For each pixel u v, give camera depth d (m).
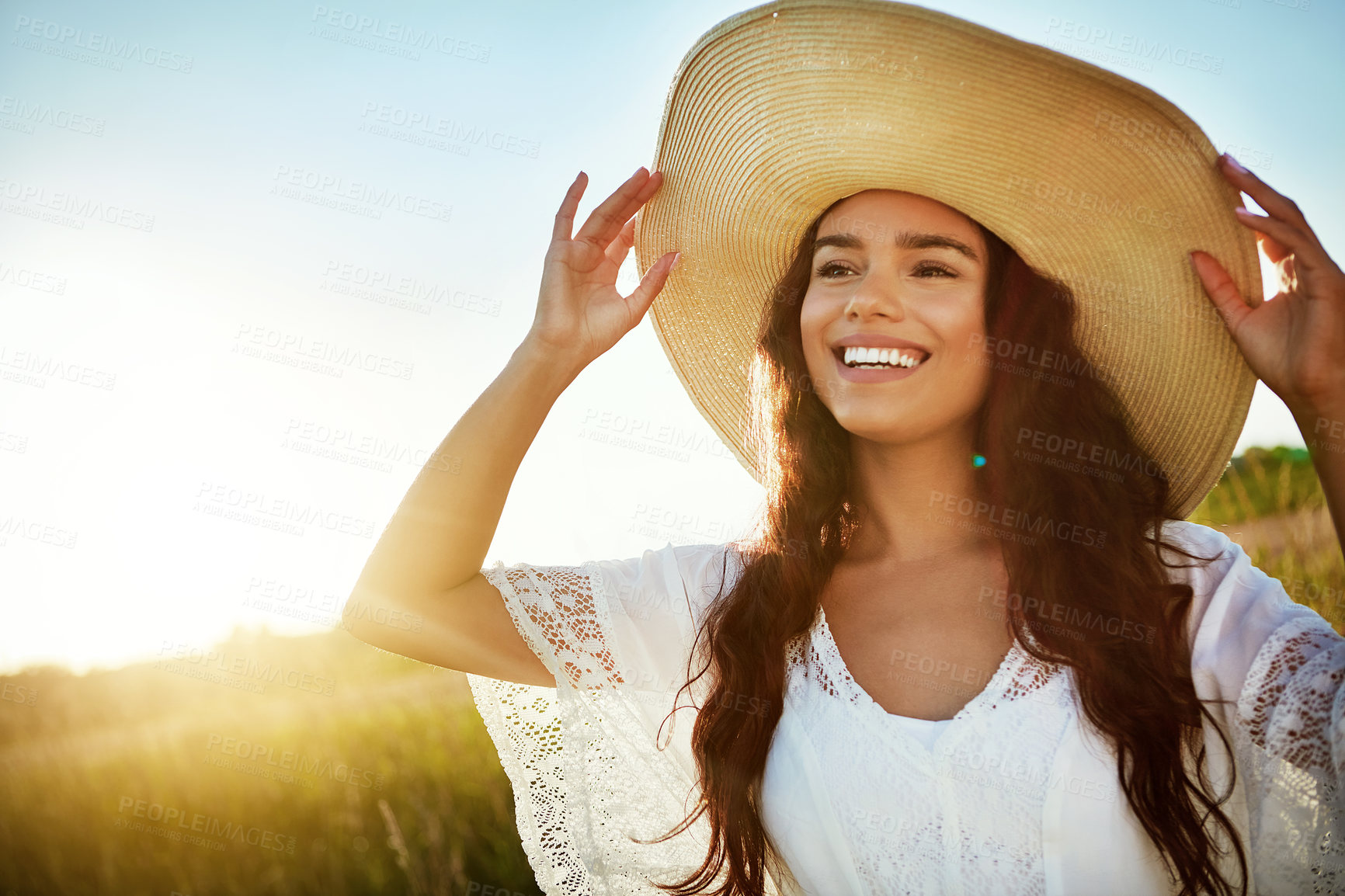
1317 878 1.46
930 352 1.71
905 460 1.80
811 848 1.61
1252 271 1.69
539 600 1.85
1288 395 1.61
